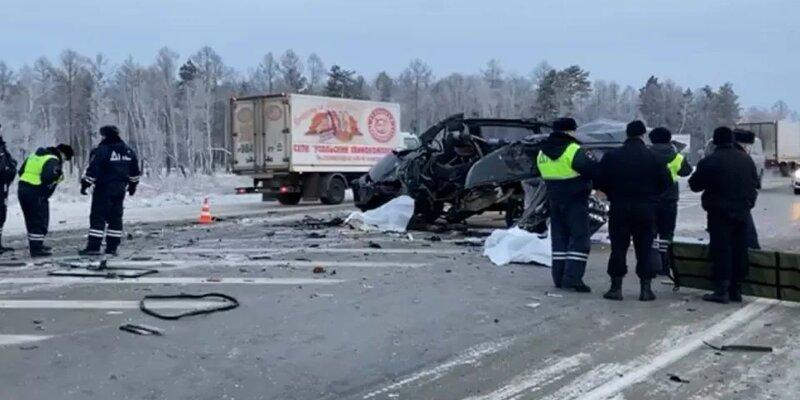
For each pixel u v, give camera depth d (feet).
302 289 26.71
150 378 16.70
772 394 15.87
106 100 240.12
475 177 42.01
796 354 18.83
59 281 28.19
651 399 15.62
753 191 24.90
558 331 21.15
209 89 261.65
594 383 16.66
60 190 103.86
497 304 24.48
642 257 25.32
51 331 20.56
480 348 19.39
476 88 281.95
